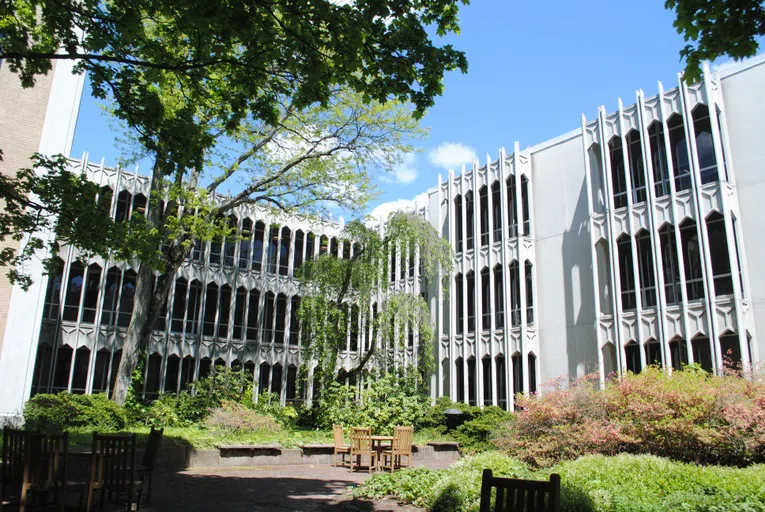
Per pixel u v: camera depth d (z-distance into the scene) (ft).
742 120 65.46
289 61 25.48
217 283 103.81
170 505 29.86
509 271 85.76
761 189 62.64
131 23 25.41
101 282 89.97
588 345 75.72
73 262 88.63
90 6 26.63
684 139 68.54
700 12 21.36
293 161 71.31
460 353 91.56
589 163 77.30
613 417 43.01
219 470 46.65
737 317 59.93
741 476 27.99
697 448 38.22
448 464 55.47
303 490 37.14
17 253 63.72
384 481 34.24
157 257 32.60
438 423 77.97
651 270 69.87
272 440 57.06
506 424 50.42
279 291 110.73
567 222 81.66
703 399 38.88
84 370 88.07
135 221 33.24
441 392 93.61
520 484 14.60
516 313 84.58
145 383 91.40
